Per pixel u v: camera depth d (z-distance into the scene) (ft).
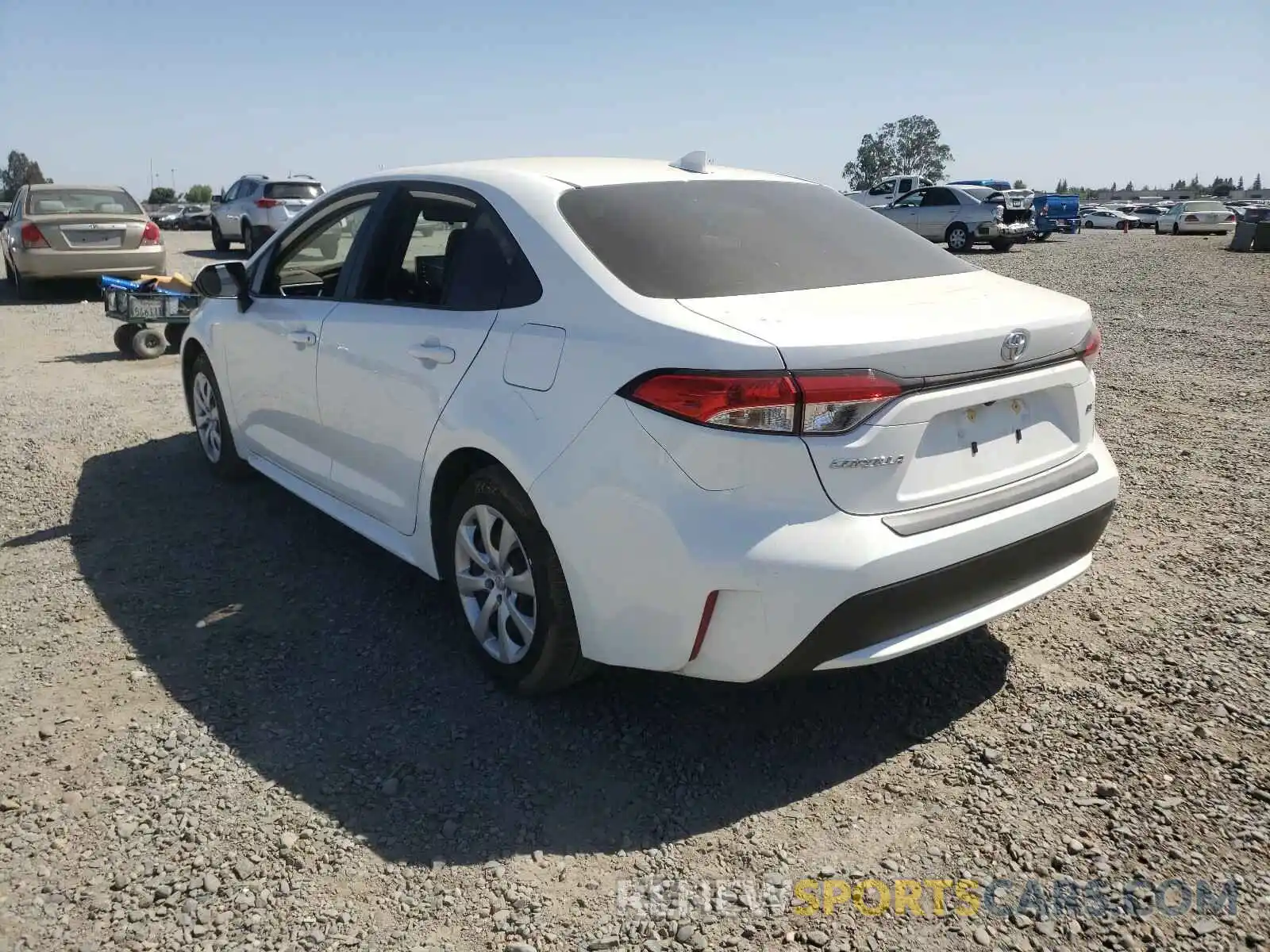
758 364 8.36
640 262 9.94
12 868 8.39
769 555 8.41
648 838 8.79
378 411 12.28
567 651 10.15
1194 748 9.75
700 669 9.12
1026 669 11.37
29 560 14.82
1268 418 21.70
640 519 8.91
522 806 9.21
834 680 11.34
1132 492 17.08
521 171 11.70
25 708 10.80
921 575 8.77
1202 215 122.21
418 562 12.19
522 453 9.81
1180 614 12.48
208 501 17.26
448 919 7.87
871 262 11.01
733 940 7.63
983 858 8.43
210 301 17.69
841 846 8.64
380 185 13.53
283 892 8.14
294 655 11.96
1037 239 100.63
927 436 9.00
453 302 11.33
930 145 289.74
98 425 22.39
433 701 10.94
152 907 7.98
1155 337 32.09
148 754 9.96
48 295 48.21
